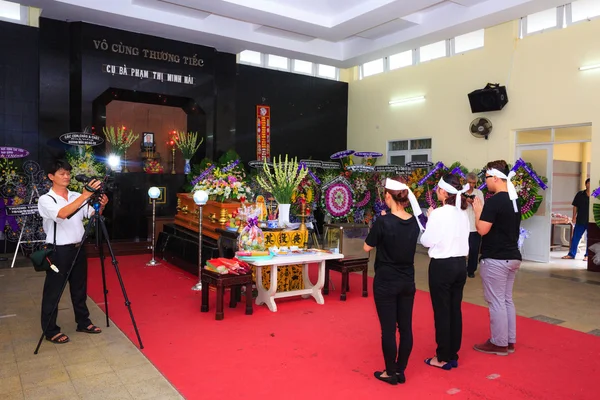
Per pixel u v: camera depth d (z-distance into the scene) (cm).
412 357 377
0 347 388
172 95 1016
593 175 781
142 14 891
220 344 401
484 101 905
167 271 711
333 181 877
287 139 1207
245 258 496
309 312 502
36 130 891
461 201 346
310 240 645
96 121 965
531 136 885
